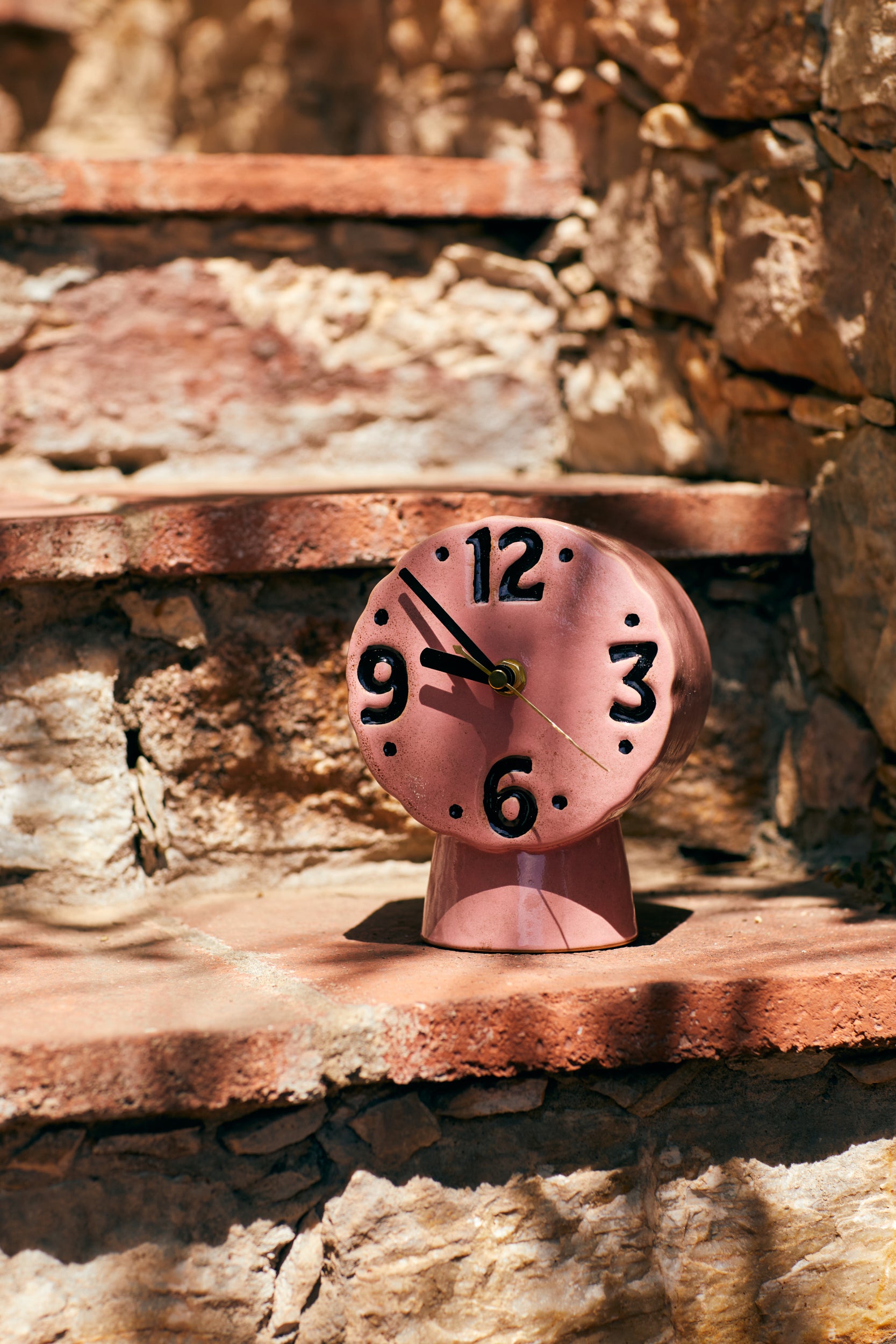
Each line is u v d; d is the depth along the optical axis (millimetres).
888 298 1327
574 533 1231
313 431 1600
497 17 1646
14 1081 1137
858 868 1371
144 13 2510
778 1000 1204
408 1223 1196
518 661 1232
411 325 1609
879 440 1354
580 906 1250
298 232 1584
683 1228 1226
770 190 1413
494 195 1582
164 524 1333
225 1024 1160
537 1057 1188
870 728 1385
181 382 1571
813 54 1365
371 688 1257
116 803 1353
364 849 1407
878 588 1358
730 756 1446
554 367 1638
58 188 1519
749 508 1408
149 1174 1173
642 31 1498
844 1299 1243
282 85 2133
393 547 1365
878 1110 1247
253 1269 1182
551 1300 1211
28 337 1538
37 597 1335
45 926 1312
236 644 1370
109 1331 1166
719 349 1471
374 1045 1174
